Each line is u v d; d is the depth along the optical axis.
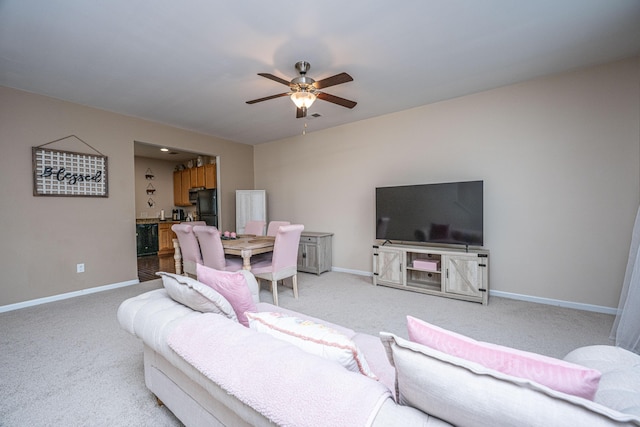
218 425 1.05
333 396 0.68
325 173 4.97
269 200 5.83
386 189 3.95
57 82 3.01
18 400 1.62
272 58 2.57
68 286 3.49
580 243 2.96
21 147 3.16
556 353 2.11
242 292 1.43
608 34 2.30
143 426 1.44
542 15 2.05
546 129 3.09
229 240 3.75
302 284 4.02
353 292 3.63
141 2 1.85
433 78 3.06
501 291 3.40
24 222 3.18
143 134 4.25
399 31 2.22
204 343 1.01
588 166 2.90
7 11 1.90
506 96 3.30
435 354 0.66
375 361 1.33
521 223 3.25
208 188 5.89
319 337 0.98
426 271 3.84
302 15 2.01
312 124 4.67
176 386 1.29
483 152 3.46
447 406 0.60
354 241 4.68
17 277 3.13
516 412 0.53
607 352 1.12
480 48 2.48
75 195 3.54
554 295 3.10
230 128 4.80
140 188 6.92
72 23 2.05
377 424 0.61
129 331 1.43
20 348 2.22
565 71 2.95
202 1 1.85
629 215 2.73
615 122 2.77
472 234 3.32
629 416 0.47
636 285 2.09
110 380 1.82
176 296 1.40
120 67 2.71
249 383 0.80
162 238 6.78
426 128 3.87
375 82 3.14
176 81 3.01
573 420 0.49
